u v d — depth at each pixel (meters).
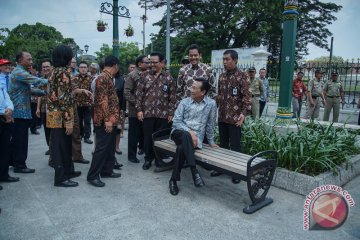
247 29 25.36
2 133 3.90
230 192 3.83
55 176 3.89
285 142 4.36
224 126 4.39
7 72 4.23
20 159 4.42
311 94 8.45
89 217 3.11
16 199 3.52
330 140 4.62
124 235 2.78
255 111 8.06
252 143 4.68
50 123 3.78
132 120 4.99
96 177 3.98
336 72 8.21
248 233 2.86
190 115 3.96
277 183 4.01
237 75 4.06
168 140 4.48
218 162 3.41
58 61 3.72
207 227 2.96
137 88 4.66
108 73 3.92
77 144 4.96
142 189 3.89
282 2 22.34
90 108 6.44
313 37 26.89
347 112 9.18
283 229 2.95
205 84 3.87
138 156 5.51
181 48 25.94
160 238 2.75
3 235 2.73
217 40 26.38
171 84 4.64
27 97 4.36
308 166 4.05
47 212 3.20
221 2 25.42
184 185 4.05
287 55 5.68
